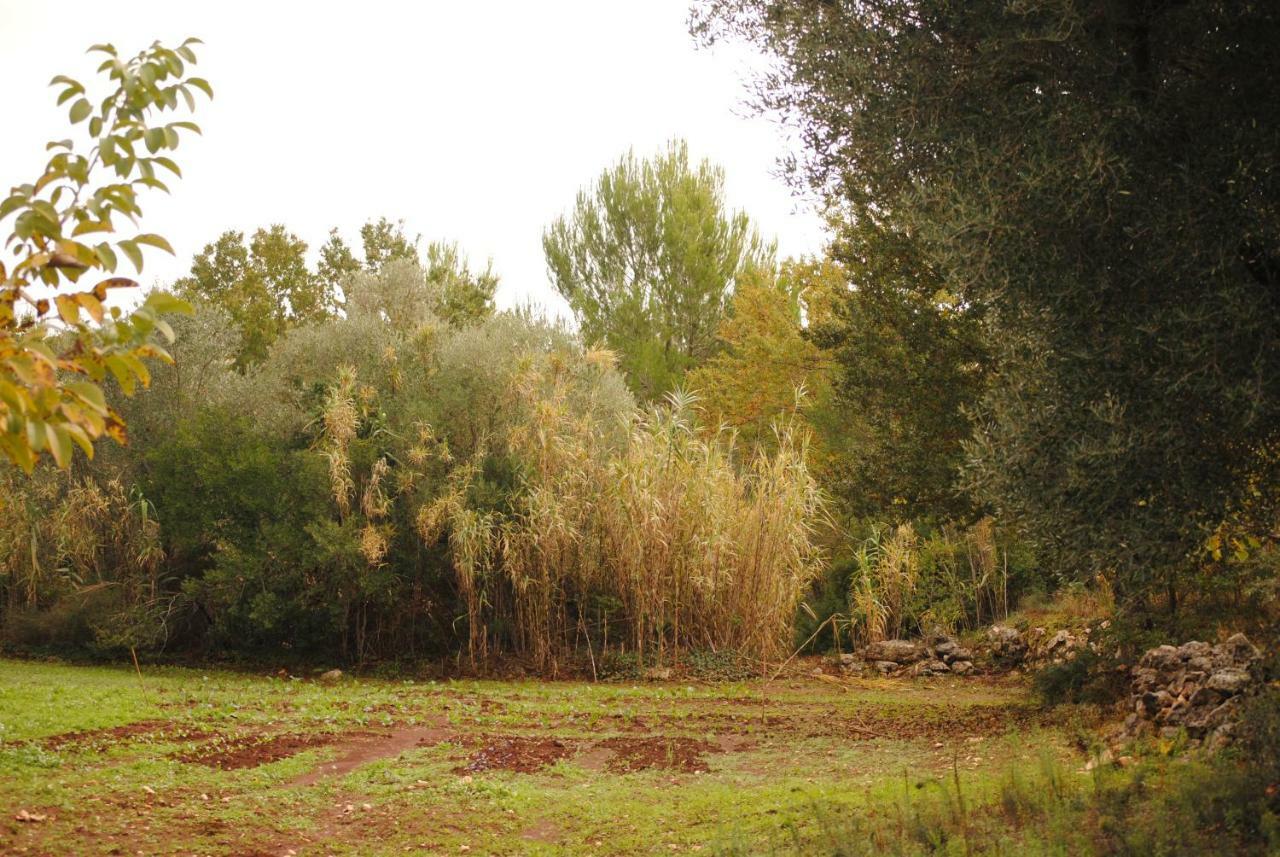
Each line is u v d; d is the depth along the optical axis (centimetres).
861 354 1664
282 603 1909
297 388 2288
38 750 938
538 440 1977
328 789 930
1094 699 1226
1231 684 866
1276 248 752
